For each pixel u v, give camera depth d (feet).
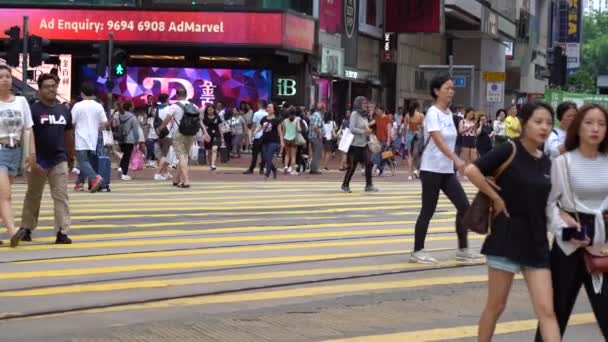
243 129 135.64
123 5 140.56
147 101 130.00
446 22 205.57
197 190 76.38
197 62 144.97
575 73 420.77
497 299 23.94
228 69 145.28
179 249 44.98
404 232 52.90
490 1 234.58
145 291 35.01
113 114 97.66
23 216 45.65
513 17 266.16
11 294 34.01
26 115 43.37
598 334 30.22
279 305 33.14
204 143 107.14
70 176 90.53
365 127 76.74
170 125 86.58
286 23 138.82
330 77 157.69
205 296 34.47
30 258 41.39
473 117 91.56
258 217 58.34
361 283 37.47
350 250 45.85
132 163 98.68
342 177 100.17
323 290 35.91
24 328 28.99
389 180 97.66
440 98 39.88
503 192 23.53
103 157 73.05
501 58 247.50
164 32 139.44
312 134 104.53
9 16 139.64
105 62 100.53
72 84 144.36
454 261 42.96
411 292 35.91
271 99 146.00
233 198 70.08
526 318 32.14
